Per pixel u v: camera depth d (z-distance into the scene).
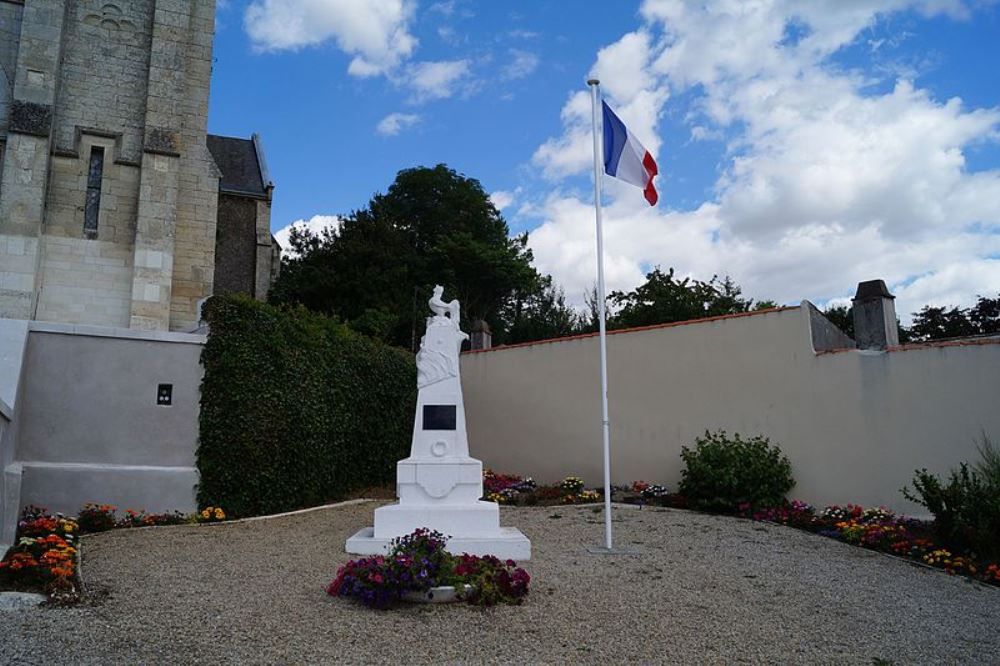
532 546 11.37
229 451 13.89
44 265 19.34
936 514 11.62
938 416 13.53
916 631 7.75
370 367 18.55
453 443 11.05
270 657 6.01
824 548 11.88
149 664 5.70
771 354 15.84
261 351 14.61
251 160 41.09
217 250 37.62
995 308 33.84
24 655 5.70
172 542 11.16
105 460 13.24
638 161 12.38
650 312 34.44
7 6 20.00
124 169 20.39
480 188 47.59
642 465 17.38
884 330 14.48
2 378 11.96
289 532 12.29
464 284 40.81
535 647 6.61
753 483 14.50
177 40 20.89
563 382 19.02
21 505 12.34
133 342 13.78
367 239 37.72
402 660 6.12
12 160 18.77
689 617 7.79
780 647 6.94
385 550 10.22
